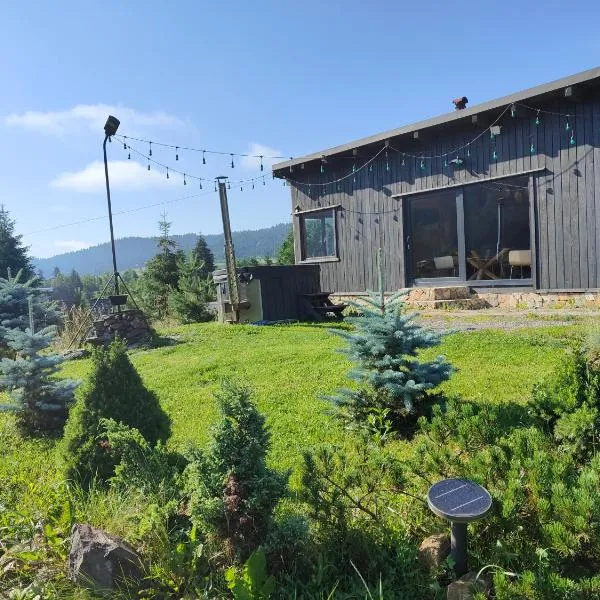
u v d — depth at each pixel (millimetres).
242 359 8531
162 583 2588
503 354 7176
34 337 6316
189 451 2904
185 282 17391
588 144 10383
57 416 6320
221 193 12828
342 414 5043
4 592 2719
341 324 11883
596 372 3812
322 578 2621
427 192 13273
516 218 11812
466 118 11773
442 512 2422
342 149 14328
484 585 2355
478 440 3420
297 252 16812
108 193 11703
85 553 2607
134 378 4348
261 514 2723
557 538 2289
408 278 13883
